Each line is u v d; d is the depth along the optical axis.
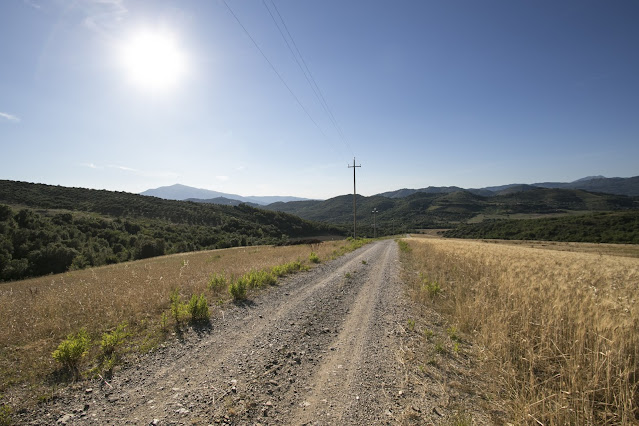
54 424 3.28
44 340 5.39
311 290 11.05
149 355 5.14
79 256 41.12
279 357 5.26
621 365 4.24
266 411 3.64
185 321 6.88
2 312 6.61
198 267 17.08
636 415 3.72
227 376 4.51
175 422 3.36
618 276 13.06
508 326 6.13
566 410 3.51
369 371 4.81
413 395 4.10
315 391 4.18
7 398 3.68
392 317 7.88
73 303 7.54
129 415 3.47
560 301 7.09
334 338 6.34
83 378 4.28
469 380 4.60
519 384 4.41
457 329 6.87
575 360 4.48
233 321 7.18
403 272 15.94
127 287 9.58
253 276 11.43
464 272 14.81
